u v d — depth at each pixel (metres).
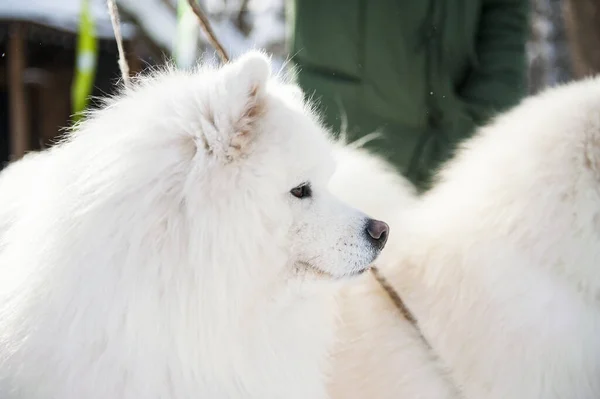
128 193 1.73
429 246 2.30
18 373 1.72
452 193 2.34
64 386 1.71
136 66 5.88
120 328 1.71
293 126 1.87
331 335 2.23
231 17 6.93
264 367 1.90
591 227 2.01
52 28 5.91
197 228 1.72
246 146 1.77
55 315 1.71
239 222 1.75
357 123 3.26
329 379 2.29
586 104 2.09
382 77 3.21
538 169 2.09
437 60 3.22
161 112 1.82
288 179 1.85
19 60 6.04
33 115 6.82
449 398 2.18
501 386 2.08
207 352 1.78
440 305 2.23
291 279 1.92
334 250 1.89
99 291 1.70
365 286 2.44
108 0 2.26
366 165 2.66
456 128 3.24
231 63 1.91
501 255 2.11
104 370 1.72
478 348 2.12
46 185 1.87
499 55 3.38
